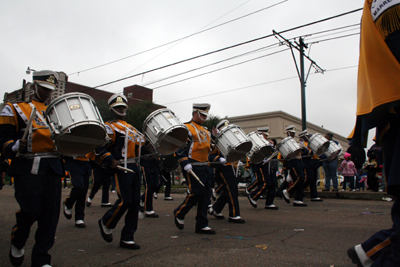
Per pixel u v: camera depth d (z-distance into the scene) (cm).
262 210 802
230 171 606
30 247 409
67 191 1421
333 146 1049
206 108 516
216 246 412
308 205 906
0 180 837
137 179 423
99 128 323
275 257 360
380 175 1135
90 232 510
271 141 1025
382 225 568
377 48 212
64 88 2731
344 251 388
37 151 313
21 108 320
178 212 504
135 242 436
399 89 195
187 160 480
